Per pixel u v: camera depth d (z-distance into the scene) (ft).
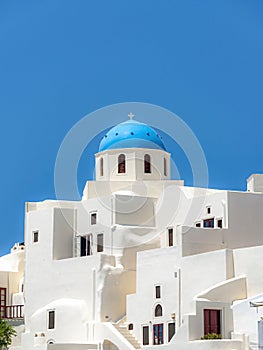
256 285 243.19
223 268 247.70
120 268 280.72
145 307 266.98
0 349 280.72
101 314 274.57
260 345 223.30
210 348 226.58
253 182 296.92
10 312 310.45
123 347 258.98
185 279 256.11
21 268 322.96
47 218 297.33
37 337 281.74
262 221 277.85
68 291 286.05
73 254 295.07
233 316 236.43
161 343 259.19
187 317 234.17
